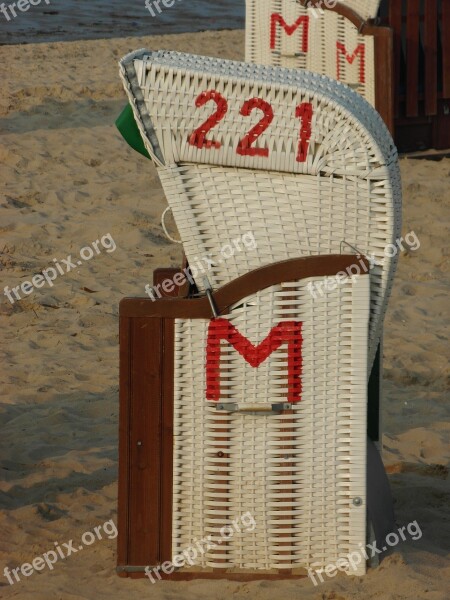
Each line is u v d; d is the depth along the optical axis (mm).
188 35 51719
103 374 18047
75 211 27672
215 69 10078
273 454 10375
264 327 10242
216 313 10211
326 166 10070
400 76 31984
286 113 9984
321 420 10320
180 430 10438
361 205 10148
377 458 12062
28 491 13461
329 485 10398
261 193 10234
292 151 10023
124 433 10484
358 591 10078
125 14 61344
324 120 9984
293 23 27391
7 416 16266
